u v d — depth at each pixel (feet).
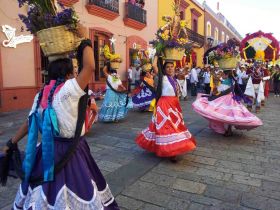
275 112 33.73
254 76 33.96
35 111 6.57
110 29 46.96
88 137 20.24
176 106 15.26
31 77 33.60
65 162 6.32
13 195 11.39
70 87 6.21
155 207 10.56
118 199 11.09
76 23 6.40
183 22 16.01
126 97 26.50
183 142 14.58
